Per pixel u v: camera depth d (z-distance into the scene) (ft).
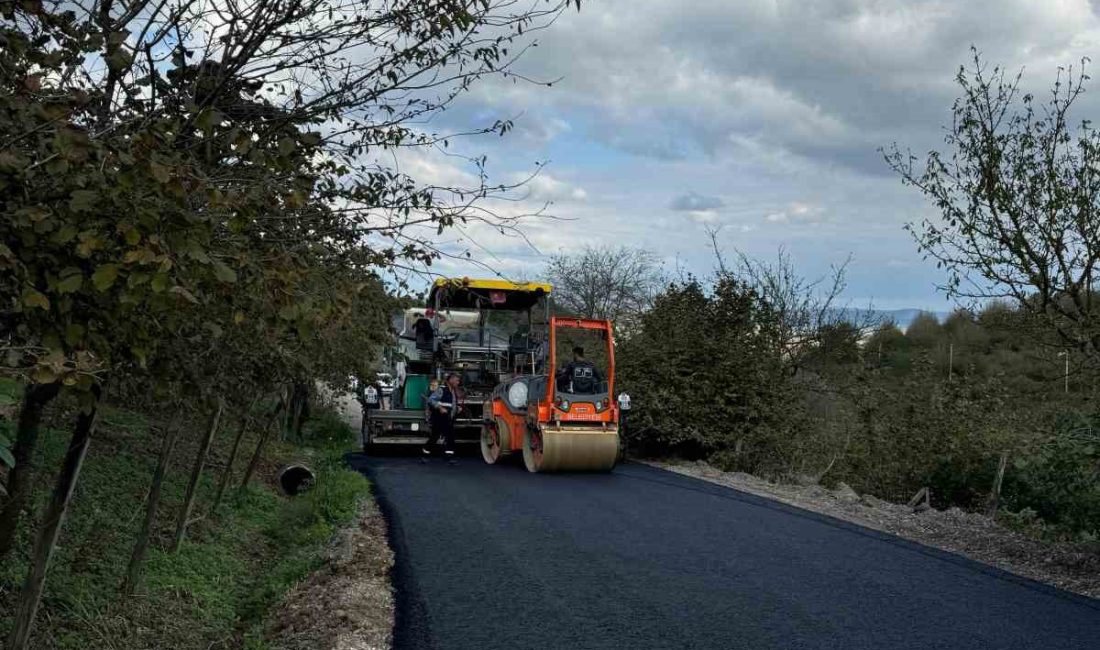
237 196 10.54
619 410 51.31
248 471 39.88
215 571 28.22
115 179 9.62
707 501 39.99
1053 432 31.40
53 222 9.54
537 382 50.75
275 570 28.71
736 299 60.85
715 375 58.49
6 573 20.22
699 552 29.32
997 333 37.24
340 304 12.25
